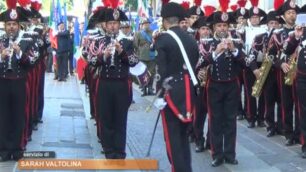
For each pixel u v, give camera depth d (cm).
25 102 777
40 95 1043
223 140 787
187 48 623
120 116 765
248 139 949
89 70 987
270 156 828
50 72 2308
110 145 777
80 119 1109
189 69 622
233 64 768
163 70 616
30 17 841
